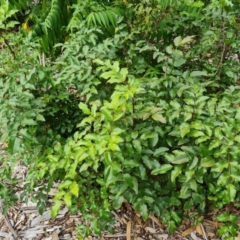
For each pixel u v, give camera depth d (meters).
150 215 2.29
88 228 2.05
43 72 2.05
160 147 1.90
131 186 1.77
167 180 2.01
